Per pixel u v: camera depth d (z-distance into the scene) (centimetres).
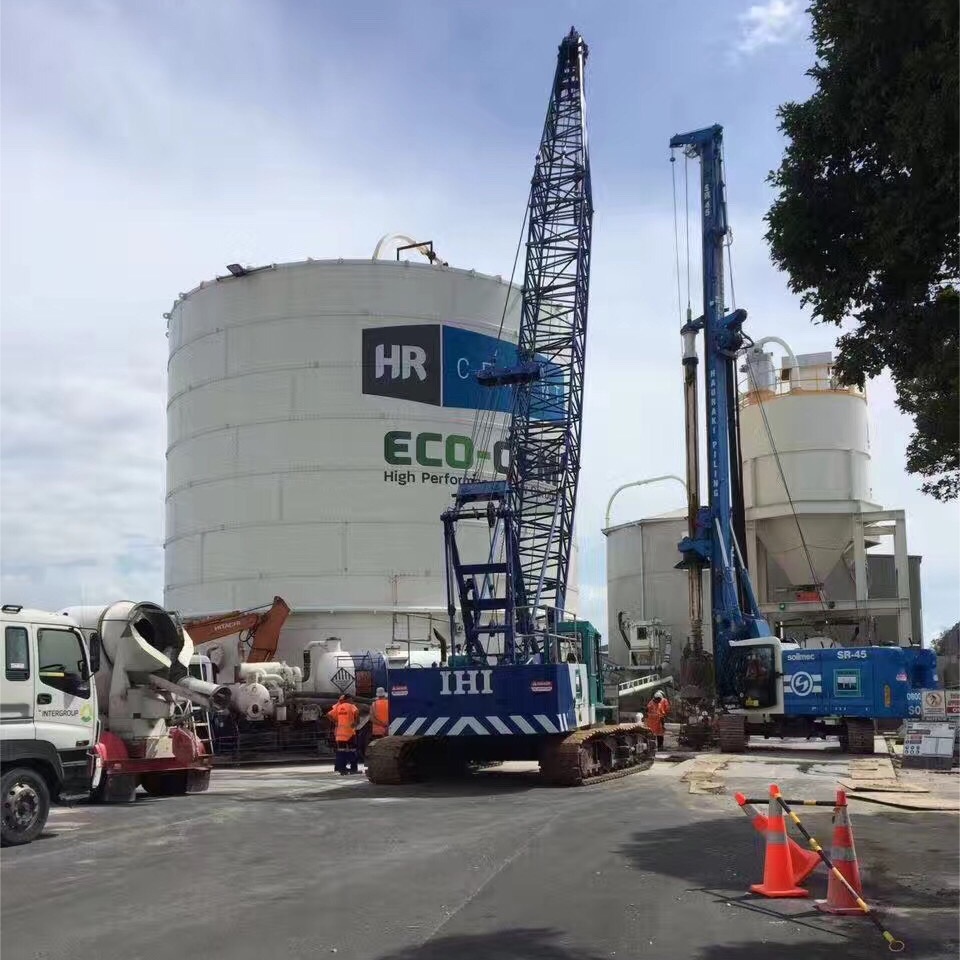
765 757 2938
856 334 1234
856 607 4641
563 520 3019
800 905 980
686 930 887
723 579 3744
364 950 822
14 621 1440
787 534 4806
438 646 3578
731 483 3938
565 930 886
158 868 1170
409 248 4191
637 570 6222
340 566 3688
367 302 3816
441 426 3812
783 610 4691
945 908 970
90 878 1112
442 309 3869
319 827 1502
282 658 3659
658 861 1212
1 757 1370
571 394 3092
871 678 3116
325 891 1041
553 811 1686
